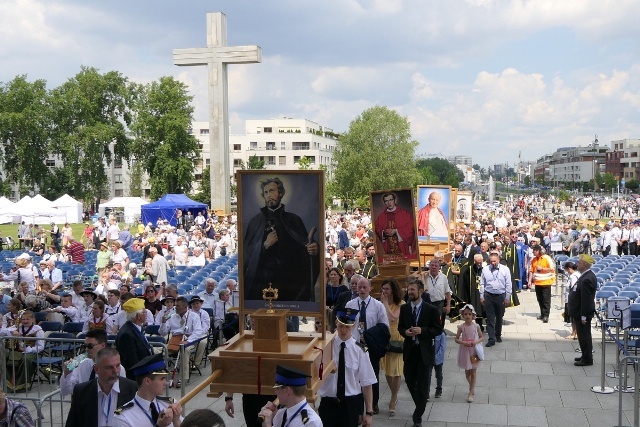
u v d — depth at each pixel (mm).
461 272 16766
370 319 9789
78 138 81688
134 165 92188
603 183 194250
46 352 13055
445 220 19109
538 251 18781
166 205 50812
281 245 7508
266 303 7535
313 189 7422
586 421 10422
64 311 15289
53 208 46500
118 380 6039
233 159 148625
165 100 82188
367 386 8352
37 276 21641
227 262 27422
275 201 7496
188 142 82000
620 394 9922
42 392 12234
